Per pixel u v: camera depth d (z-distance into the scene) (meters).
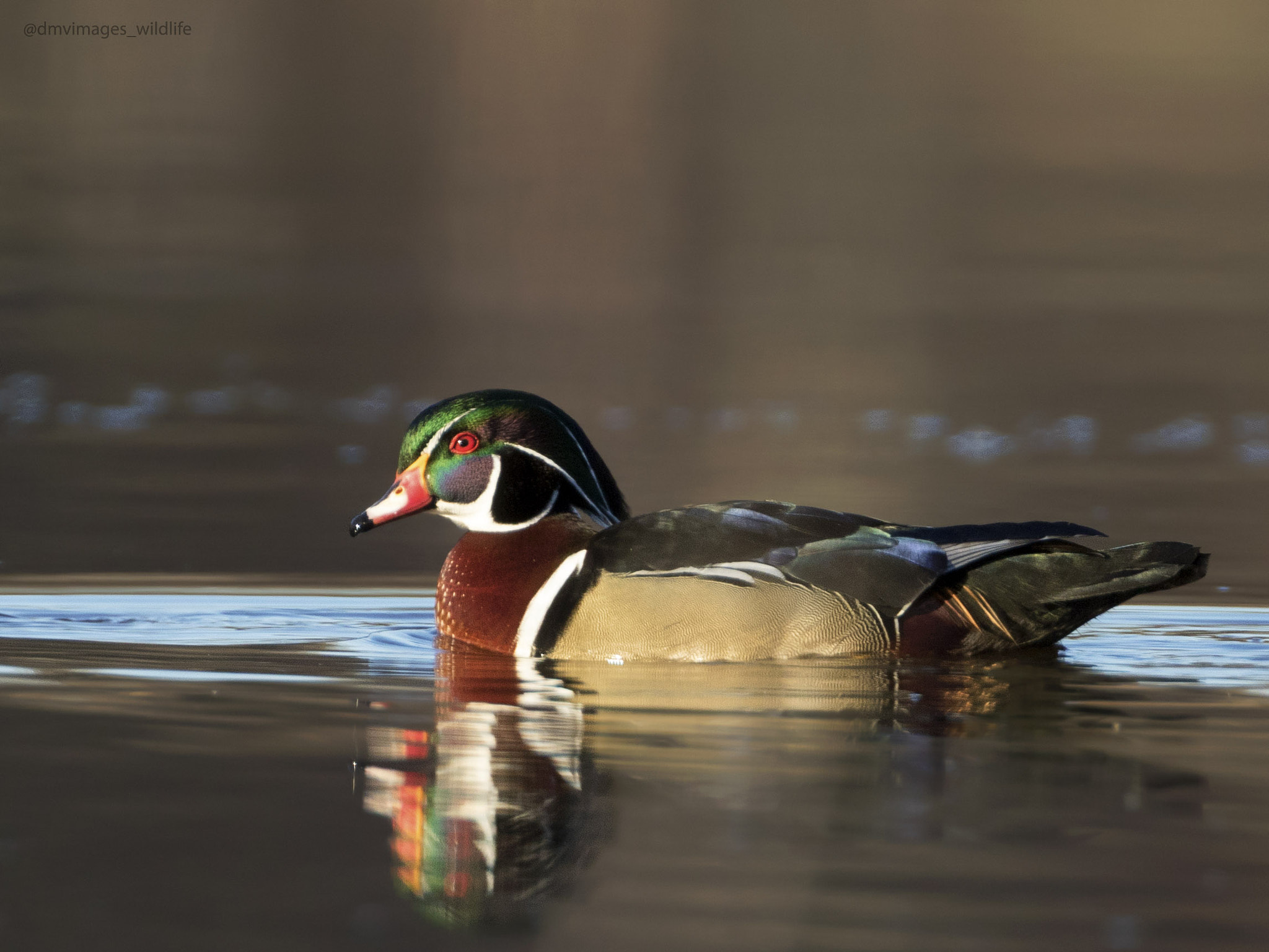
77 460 18.03
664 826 6.61
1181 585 9.93
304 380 22.67
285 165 37.91
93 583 12.37
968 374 23.20
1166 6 53.28
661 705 8.57
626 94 44.59
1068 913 5.77
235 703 8.61
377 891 5.96
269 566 13.21
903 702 8.67
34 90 42.41
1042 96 45.66
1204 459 18.72
